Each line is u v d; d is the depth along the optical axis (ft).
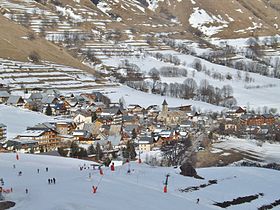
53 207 229.45
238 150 628.69
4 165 359.46
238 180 369.50
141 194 279.49
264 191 346.74
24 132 584.81
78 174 326.24
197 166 528.22
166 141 636.48
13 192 261.85
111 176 322.75
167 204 267.59
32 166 360.69
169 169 375.66
